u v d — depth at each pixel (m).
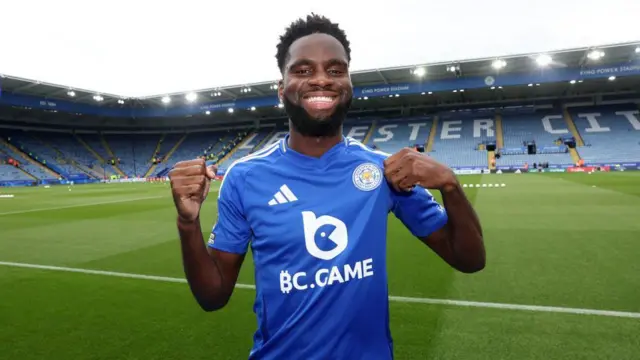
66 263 6.30
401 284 4.76
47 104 36.50
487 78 33.25
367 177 1.49
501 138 38.38
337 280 1.37
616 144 34.00
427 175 1.45
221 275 1.56
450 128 41.59
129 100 39.94
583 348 3.04
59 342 3.41
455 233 1.57
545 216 9.72
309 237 1.39
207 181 1.53
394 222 9.53
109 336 3.51
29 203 16.94
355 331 1.38
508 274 5.07
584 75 30.92
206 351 3.19
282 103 1.59
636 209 10.39
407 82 34.94
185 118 50.41
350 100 1.53
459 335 3.32
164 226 10.02
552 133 37.38
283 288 1.40
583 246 6.49
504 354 2.99
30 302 4.43
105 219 11.46
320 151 1.53
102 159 46.34
